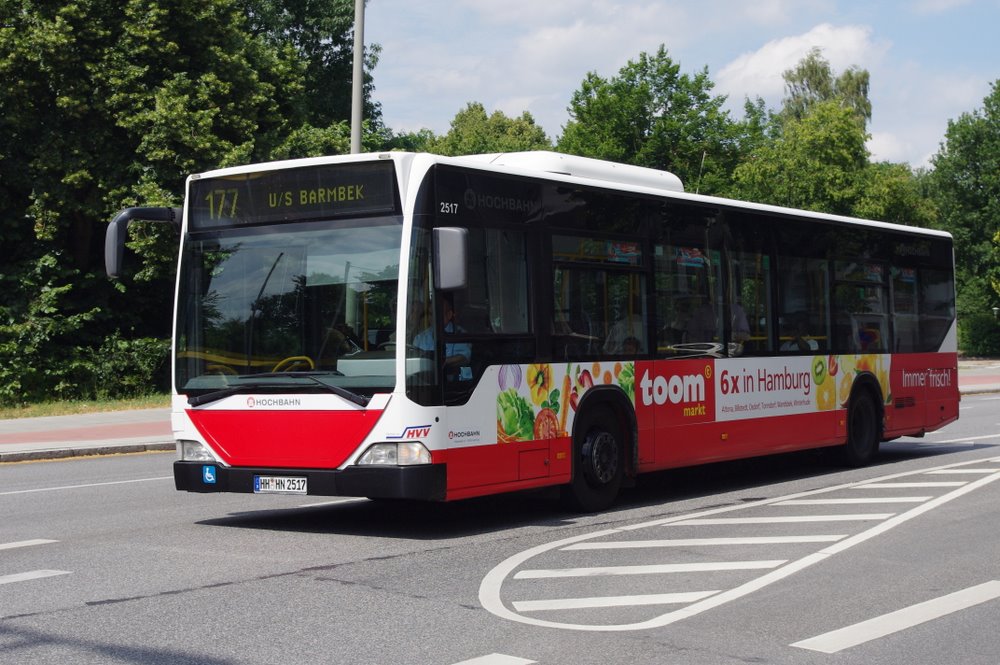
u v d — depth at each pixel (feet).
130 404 97.50
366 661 19.81
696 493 45.50
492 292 35.17
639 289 41.29
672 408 42.42
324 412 33.17
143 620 22.91
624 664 19.74
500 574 27.86
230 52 109.09
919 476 49.85
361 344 33.06
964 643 21.54
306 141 115.24
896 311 57.16
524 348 36.17
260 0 136.98
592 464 38.93
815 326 50.96
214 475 34.94
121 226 34.88
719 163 180.45
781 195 192.75
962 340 257.75
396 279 32.76
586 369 38.63
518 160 40.83
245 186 35.27
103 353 105.91
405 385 32.27
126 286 110.22
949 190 264.93
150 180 99.76
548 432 37.01
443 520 37.73
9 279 102.73
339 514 39.37
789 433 48.88
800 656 20.48
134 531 35.19
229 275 35.35
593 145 177.88
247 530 35.37
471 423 33.96
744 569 28.63
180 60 103.86
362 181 33.53
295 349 34.04
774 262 48.42
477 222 34.81
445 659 19.94
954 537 33.58
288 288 34.35
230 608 23.98
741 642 21.42
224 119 104.99
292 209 34.53
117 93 99.81
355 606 24.21
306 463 33.45
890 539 33.24
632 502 42.60
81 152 99.55
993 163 257.75
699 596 25.45
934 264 60.44
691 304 43.78
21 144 101.65
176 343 35.94
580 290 38.63
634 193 41.32
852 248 53.83
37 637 21.57
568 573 28.04
